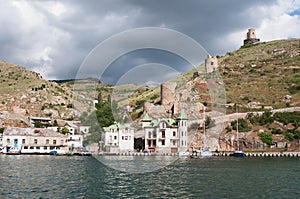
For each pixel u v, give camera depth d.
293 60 181.75
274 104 122.31
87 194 32.34
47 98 199.00
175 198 30.97
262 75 162.25
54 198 30.55
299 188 36.78
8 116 151.88
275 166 63.66
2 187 35.81
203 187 36.75
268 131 104.88
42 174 47.72
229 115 111.56
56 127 134.25
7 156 97.75
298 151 96.75
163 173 48.53
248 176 47.25
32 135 114.00
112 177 43.78
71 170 53.34
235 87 145.50
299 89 133.00
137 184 38.19
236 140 101.81
